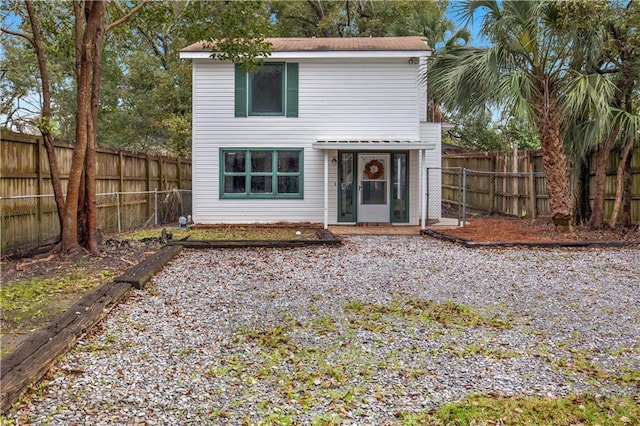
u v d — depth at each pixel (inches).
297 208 534.3
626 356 158.4
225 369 147.6
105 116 834.2
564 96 388.8
